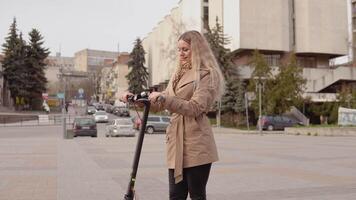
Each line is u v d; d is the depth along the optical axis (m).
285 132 37.66
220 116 50.38
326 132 33.09
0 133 39.44
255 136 32.91
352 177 10.49
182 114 3.39
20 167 12.55
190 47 3.65
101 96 137.00
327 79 57.22
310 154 16.73
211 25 61.59
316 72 57.69
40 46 76.81
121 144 22.77
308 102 50.44
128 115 75.00
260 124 35.72
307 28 57.59
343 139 27.62
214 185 9.31
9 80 74.88
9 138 29.86
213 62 3.66
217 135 35.22
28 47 76.25
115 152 17.64
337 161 14.21
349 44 60.31
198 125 3.55
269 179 10.16
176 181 3.55
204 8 64.38
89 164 13.30
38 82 76.38
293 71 46.56
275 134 36.84
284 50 56.06
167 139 3.69
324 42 58.31
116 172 11.44
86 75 133.88
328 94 53.06
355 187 9.04
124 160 14.48
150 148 19.92
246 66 52.66
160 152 17.62
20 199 7.82
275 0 55.59
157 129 41.09
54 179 10.21
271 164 13.31
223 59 50.34
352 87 52.75
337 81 57.44
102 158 15.15
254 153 17.17
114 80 127.31
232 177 10.48
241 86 49.38
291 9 58.34
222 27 53.62
